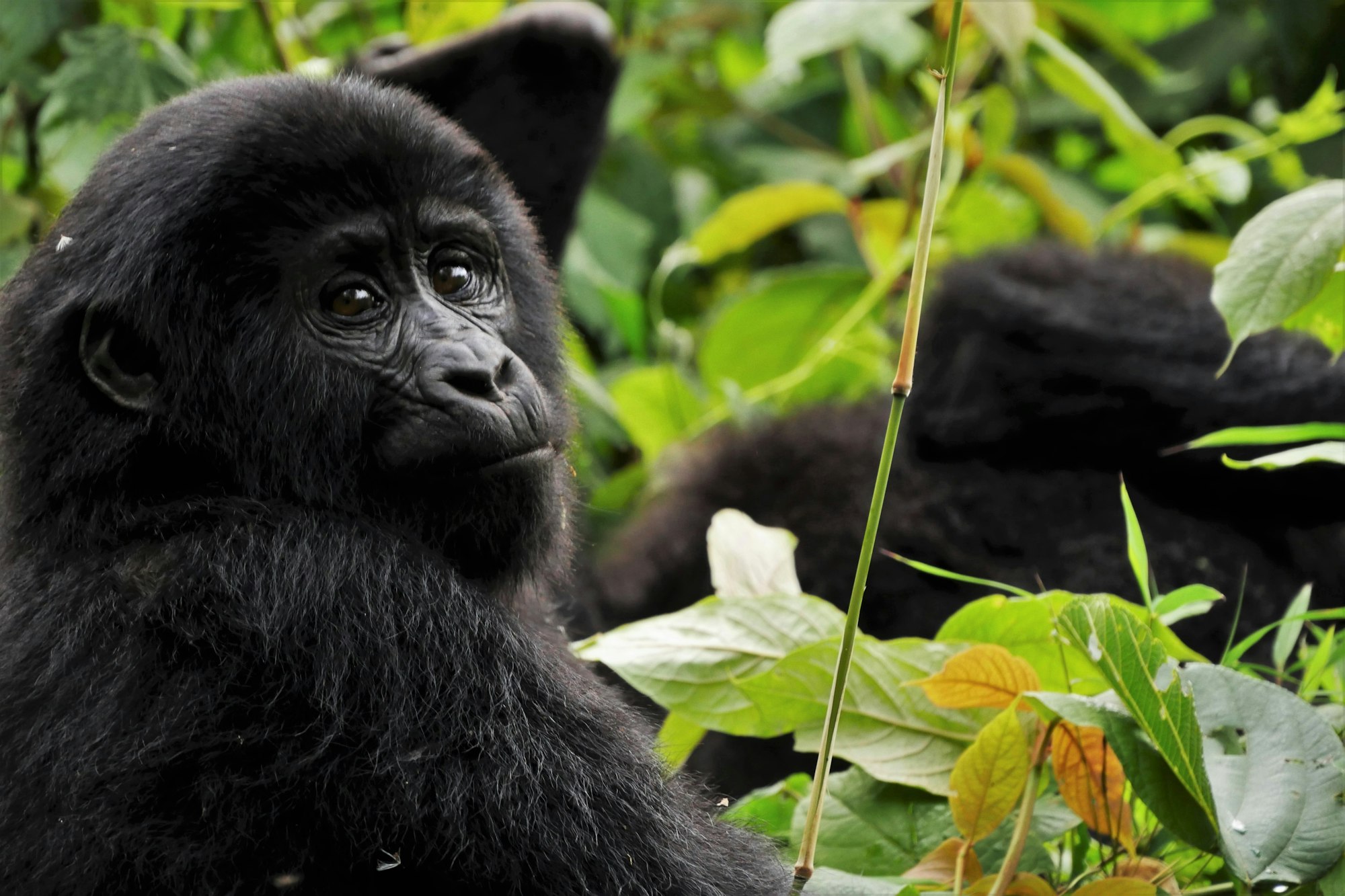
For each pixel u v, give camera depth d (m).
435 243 5.90
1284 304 5.30
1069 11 10.34
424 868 4.95
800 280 10.82
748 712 5.62
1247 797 4.64
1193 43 12.38
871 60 13.59
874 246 11.20
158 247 5.55
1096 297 8.02
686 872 5.20
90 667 5.11
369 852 4.88
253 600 5.21
